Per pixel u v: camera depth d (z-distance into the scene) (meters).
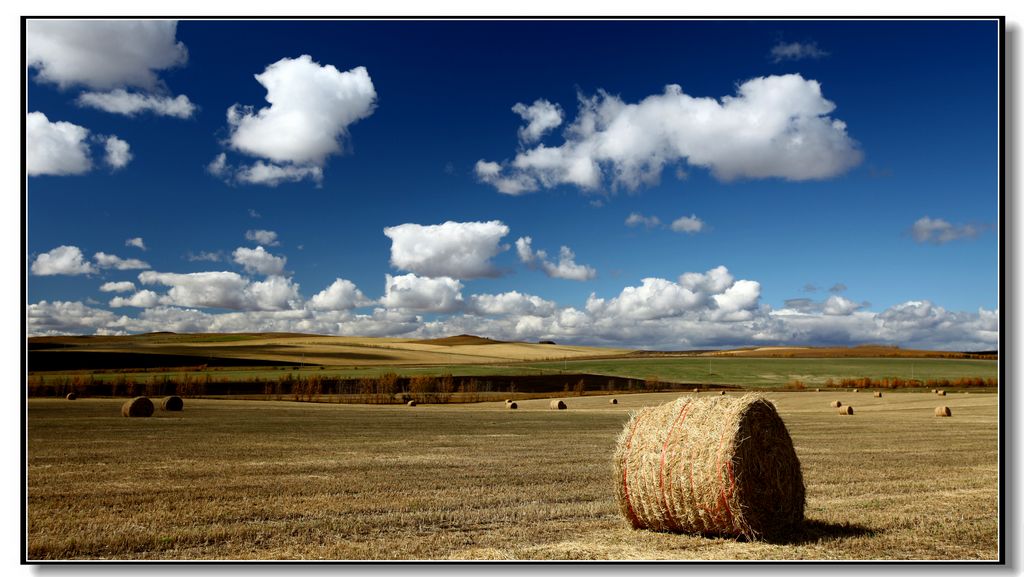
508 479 16.23
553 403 54.16
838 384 75.69
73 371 74.25
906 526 11.02
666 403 11.01
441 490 14.56
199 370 79.31
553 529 10.79
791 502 10.73
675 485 10.10
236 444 24.20
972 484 15.52
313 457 20.62
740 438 9.90
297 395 65.06
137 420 35.31
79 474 16.72
